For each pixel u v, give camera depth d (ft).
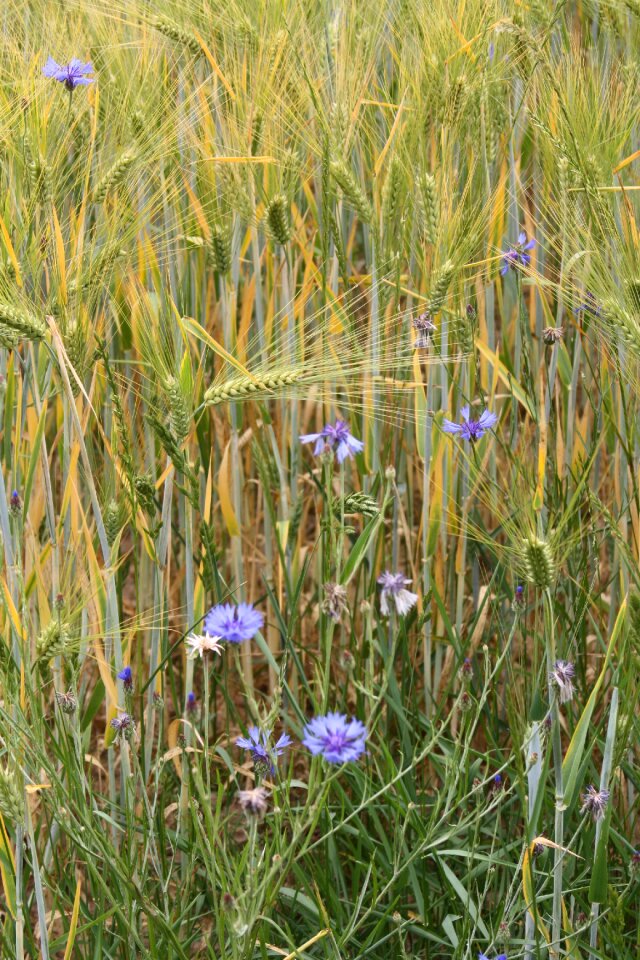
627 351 5.87
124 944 5.78
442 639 6.25
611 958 5.82
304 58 6.16
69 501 5.84
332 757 4.91
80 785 5.37
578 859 5.96
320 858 6.17
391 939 5.94
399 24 6.44
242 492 6.84
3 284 5.48
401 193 6.08
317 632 6.88
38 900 5.39
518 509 5.36
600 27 6.72
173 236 6.30
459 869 6.09
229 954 5.35
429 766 6.39
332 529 5.35
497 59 6.35
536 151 6.38
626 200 5.86
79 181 5.97
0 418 6.03
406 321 6.23
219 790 5.28
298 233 6.42
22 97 5.80
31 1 6.48
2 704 5.45
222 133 6.25
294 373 5.59
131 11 6.32
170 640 6.77
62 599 5.43
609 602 6.64
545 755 5.47
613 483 6.60
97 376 6.12
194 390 6.02
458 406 6.36
